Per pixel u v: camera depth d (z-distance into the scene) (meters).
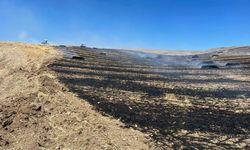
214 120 14.24
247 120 14.33
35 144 11.40
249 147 11.14
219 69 34.50
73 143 11.23
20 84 20.14
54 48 51.75
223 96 19.66
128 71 30.97
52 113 13.60
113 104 16.03
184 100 18.27
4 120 13.15
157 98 18.42
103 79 24.12
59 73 25.27
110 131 12.00
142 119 13.80
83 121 12.85
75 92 18.12
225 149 10.93
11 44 48.03
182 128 12.94
